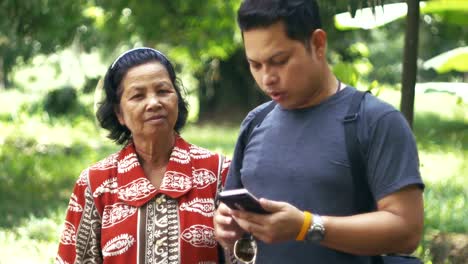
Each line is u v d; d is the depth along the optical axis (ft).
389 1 23.07
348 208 9.72
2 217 32.68
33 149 55.93
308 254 9.89
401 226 9.37
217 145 63.52
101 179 11.86
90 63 71.46
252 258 10.06
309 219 9.16
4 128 67.82
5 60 46.24
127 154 11.95
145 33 48.29
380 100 9.89
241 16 9.67
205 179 11.81
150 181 11.92
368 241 9.30
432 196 33.30
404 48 17.31
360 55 43.11
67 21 39.68
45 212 33.96
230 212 9.43
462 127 34.78
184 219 11.53
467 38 31.01
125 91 11.67
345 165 9.68
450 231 26.12
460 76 64.44
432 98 82.23
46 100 73.56
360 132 9.70
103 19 48.32
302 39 9.57
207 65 82.17
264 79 9.73
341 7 21.45
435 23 31.53
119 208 11.66
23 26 37.70
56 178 43.47
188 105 12.37
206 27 49.01
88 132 67.77
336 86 10.18
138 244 11.49
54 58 71.26
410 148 9.58
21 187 39.86
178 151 11.89
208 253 11.55
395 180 9.46
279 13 9.42
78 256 11.91
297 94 9.80
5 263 25.45
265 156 10.19
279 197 9.92
